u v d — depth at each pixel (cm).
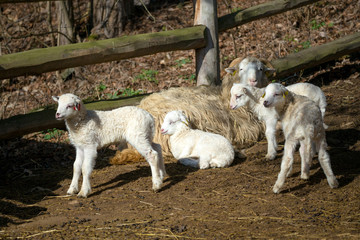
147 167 617
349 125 701
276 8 856
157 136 653
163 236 387
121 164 638
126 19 1362
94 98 939
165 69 1070
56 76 1115
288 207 437
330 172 477
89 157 518
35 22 1414
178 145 611
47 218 453
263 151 647
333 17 1212
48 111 663
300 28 1195
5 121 629
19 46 1324
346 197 449
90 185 528
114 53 675
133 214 449
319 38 1107
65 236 399
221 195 487
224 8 1392
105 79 1045
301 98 495
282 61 850
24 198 529
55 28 1386
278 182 477
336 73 945
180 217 430
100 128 519
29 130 644
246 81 693
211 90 733
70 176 612
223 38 1195
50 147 735
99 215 454
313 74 962
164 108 666
